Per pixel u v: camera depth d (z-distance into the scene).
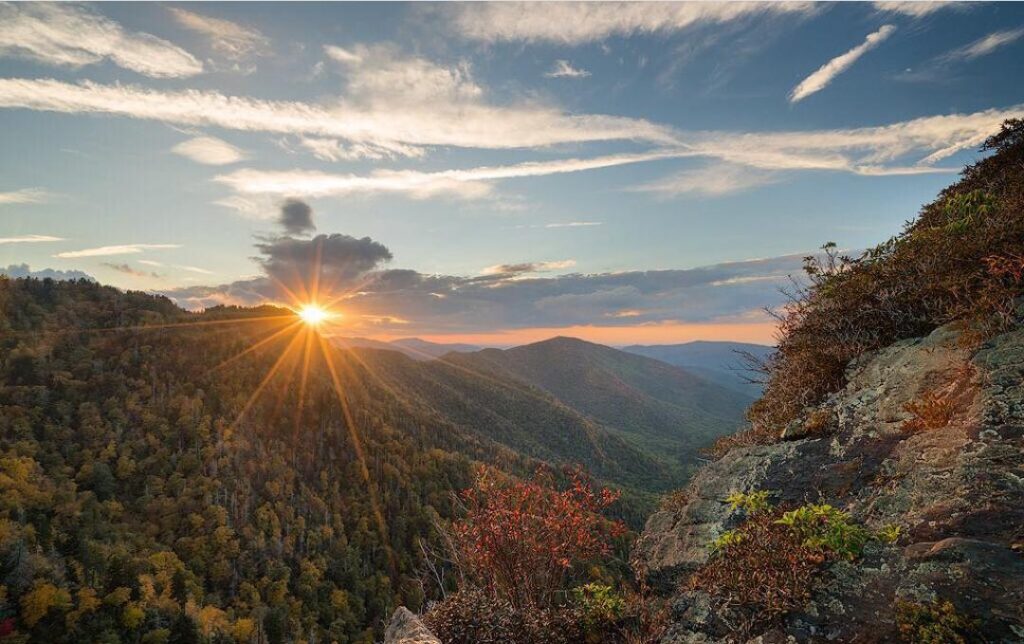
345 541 135.38
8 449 138.00
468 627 5.70
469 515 7.34
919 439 5.06
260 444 169.25
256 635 102.94
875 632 3.44
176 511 133.50
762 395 8.78
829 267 8.27
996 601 3.09
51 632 86.12
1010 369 4.96
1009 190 7.71
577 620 5.96
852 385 6.82
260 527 133.88
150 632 91.25
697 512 6.50
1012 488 3.91
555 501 7.32
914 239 7.61
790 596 4.07
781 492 5.68
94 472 136.38
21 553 96.38
